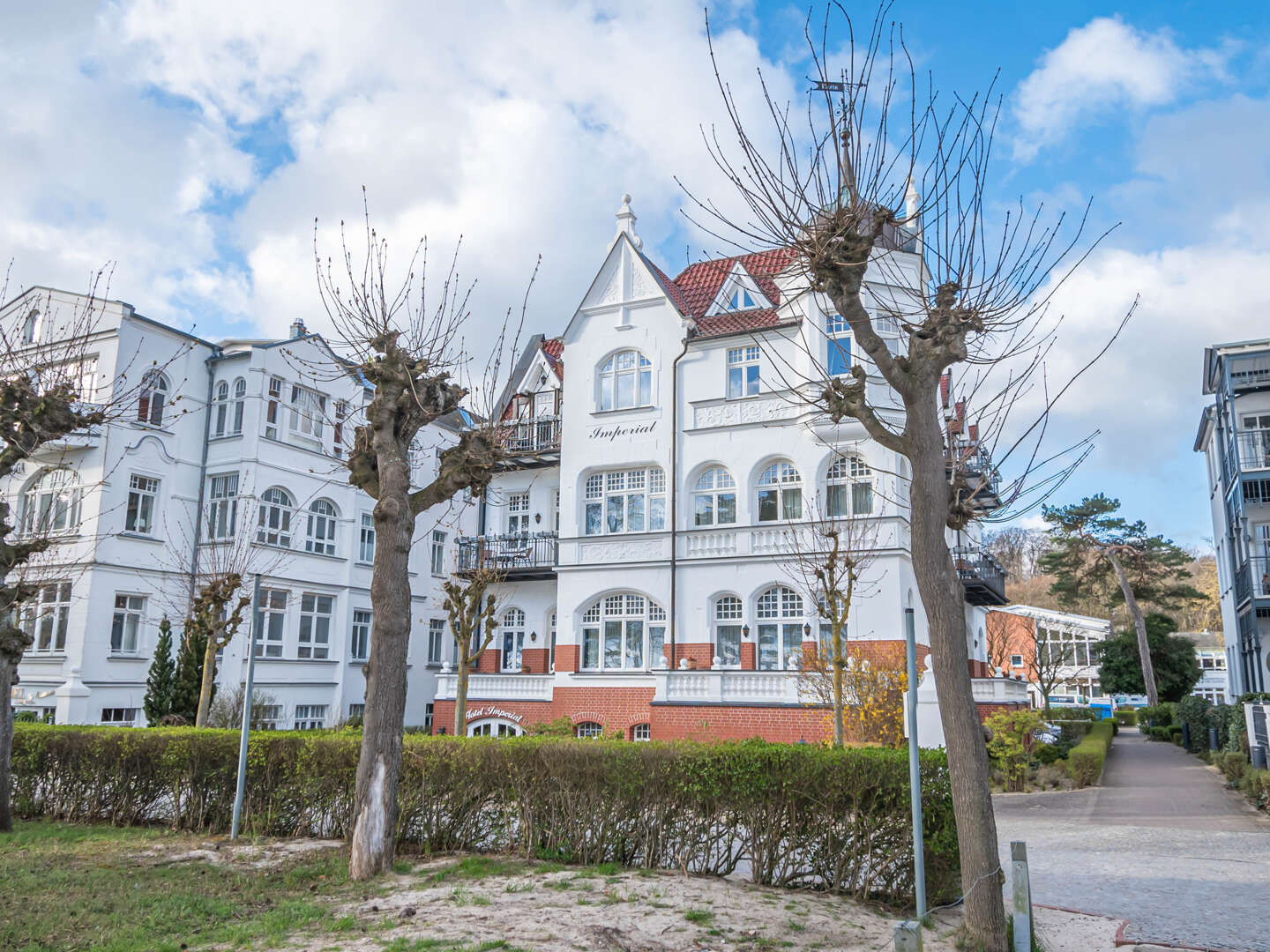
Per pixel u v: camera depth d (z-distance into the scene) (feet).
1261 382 107.65
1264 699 72.74
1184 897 32.94
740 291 90.63
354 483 39.58
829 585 65.21
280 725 99.60
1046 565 172.86
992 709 76.89
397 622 34.55
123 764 44.04
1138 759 93.09
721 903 27.50
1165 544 161.99
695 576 84.12
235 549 90.89
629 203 94.22
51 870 32.91
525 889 29.22
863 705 66.03
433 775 36.70
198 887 30.12
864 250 27.61
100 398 92.73
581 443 91.91
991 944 23.67
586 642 88.94
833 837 30.09
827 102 28.91
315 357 108.88
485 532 100.27
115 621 93.30
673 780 32.48
